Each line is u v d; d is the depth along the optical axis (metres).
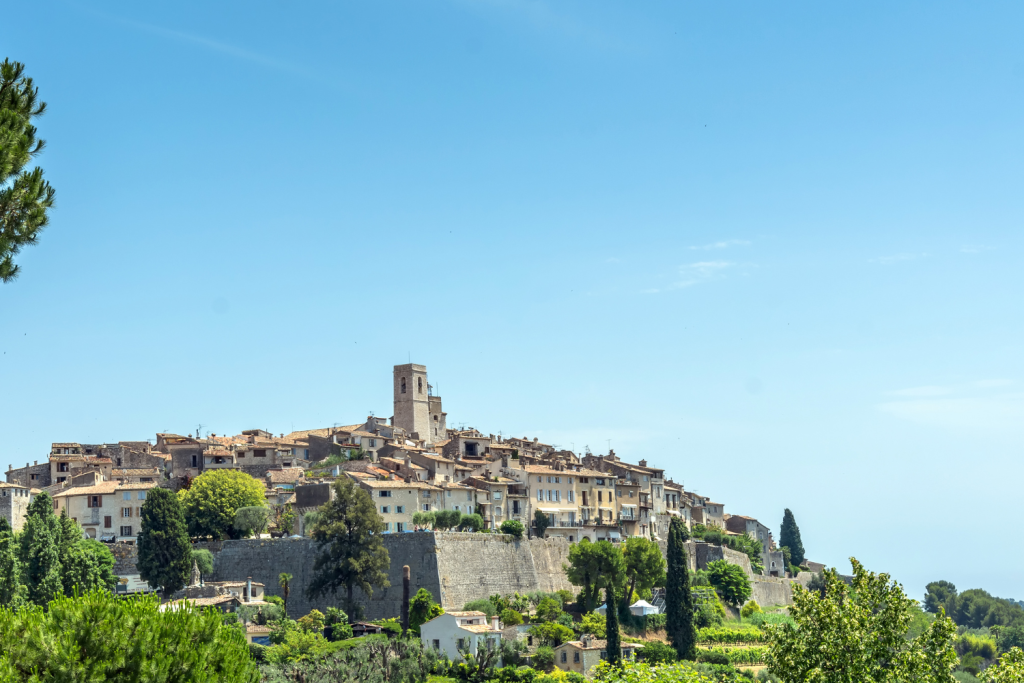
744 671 156.38
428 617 166.12
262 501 199.12
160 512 168.62
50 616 61.22
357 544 170.75
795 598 78.88
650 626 189.25
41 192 47.19
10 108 46.22
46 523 147.12
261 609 163.00
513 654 156.50
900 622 75.00
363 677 140.88
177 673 61.91
